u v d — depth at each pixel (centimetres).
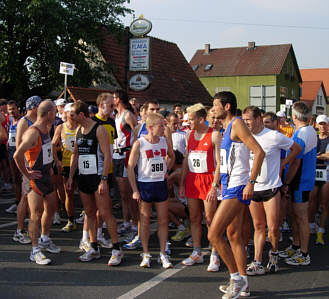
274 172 481
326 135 711
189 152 523
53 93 2266
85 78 2078
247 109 484
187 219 643
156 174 506
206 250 592
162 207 515
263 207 492
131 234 625
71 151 653
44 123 520
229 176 411
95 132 507
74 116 507
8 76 1972
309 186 531
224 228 412
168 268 510
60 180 710
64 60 2038
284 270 515
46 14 1842
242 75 4762
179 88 2583
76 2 2009
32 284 448
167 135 566
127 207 674
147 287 447
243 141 402
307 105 548
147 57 1686
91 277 473
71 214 673
